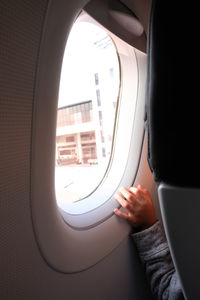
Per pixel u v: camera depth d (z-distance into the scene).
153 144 0.40
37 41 0.50
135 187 1.10
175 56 0.36
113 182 1.07
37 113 0.53
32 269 0.58
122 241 0.97
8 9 0.44
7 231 0.50
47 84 0.54
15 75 0.47
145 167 1.17
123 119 1.16
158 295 0.79
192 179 0.38
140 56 1.05
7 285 0.52
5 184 0.48
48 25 0.52
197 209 0.41
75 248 0.73
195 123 0.36
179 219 0.43
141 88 1.12
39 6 0.49
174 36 0.36
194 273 0.47
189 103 0.36
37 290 0.60
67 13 0.55
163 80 0.37
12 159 0.49
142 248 0.88
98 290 0.84
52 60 0.54
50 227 0.61
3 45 0.45
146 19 0.95
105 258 0.88
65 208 0.81
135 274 1.05
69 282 0.71
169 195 0.42
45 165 0.57
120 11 0.80
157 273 0.81
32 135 0.53
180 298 0.70
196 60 0.35
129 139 1.13
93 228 0.84
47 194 0.59
